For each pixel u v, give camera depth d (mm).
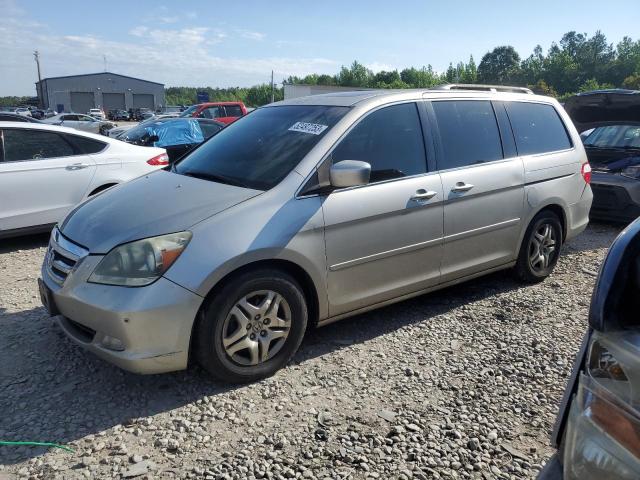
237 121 4758
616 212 7484
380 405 3234
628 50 98938
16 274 5500
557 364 3730
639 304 1577
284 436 2938
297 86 43188
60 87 82000
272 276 3361
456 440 2930
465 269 4488
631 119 8234
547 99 5398
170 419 3072
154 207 3424
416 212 4008
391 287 4008
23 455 2760
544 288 5160
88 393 3318
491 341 4059
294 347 3561
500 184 4570
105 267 3131
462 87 4742
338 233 3623
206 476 2633
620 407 1450
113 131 16375
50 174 6352
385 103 4094
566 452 1596
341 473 2662
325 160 3676
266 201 3416
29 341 3971
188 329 3104
